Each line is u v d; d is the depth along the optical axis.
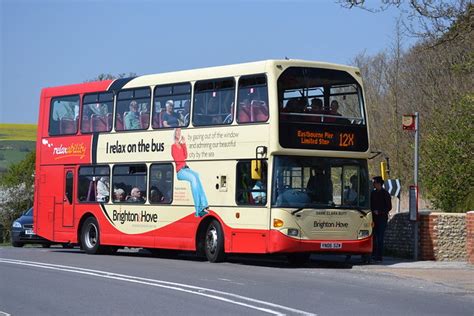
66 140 25.41
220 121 20.47
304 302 13.48
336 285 16.02
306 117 19.36
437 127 27.31
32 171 45.00
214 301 13.56
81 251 27.09
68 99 25.55
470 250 19.70
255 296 14.23
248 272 18.52
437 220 21.16
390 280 17.00
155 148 22.39
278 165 19.03
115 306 13.07
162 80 22.42
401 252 22.22
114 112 23.88
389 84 41.59
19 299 14.06
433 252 21.16
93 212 24.25
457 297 14.57
